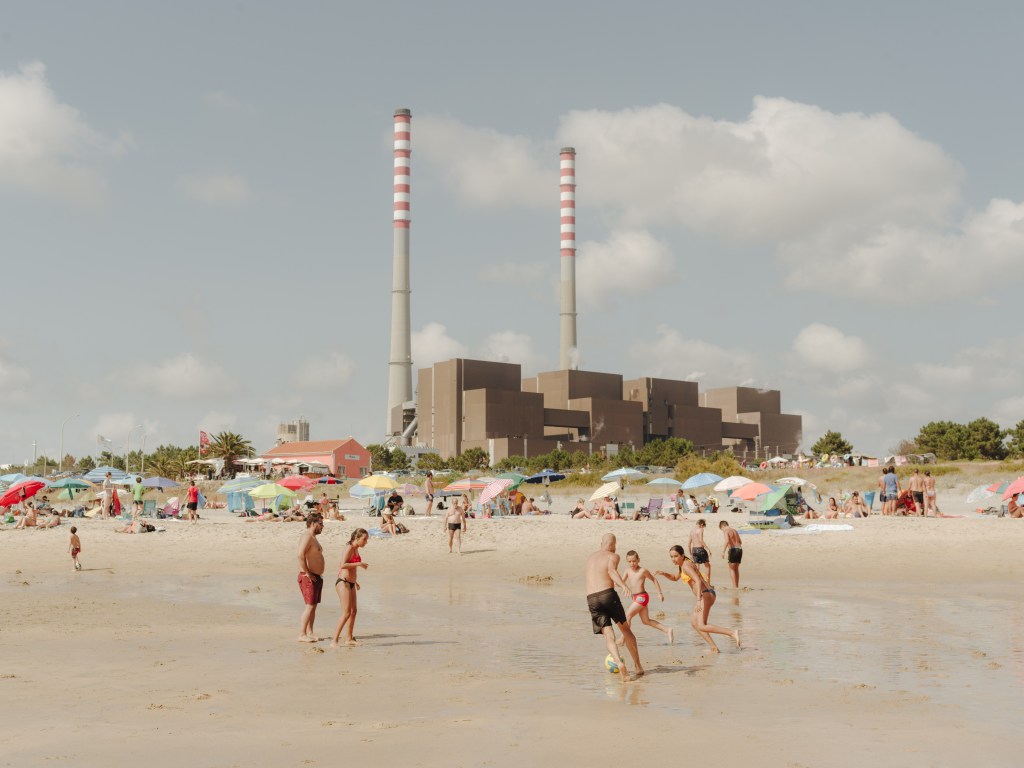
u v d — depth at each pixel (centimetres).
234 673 1263
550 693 1115
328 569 2966
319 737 900
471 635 1616
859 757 815
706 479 4712
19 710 1031
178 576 2777
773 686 1146
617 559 1250
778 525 3619
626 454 17538
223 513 5231
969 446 13412
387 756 828
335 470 16088
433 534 3597
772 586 2338
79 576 2780
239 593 2331
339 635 1534
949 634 1571
